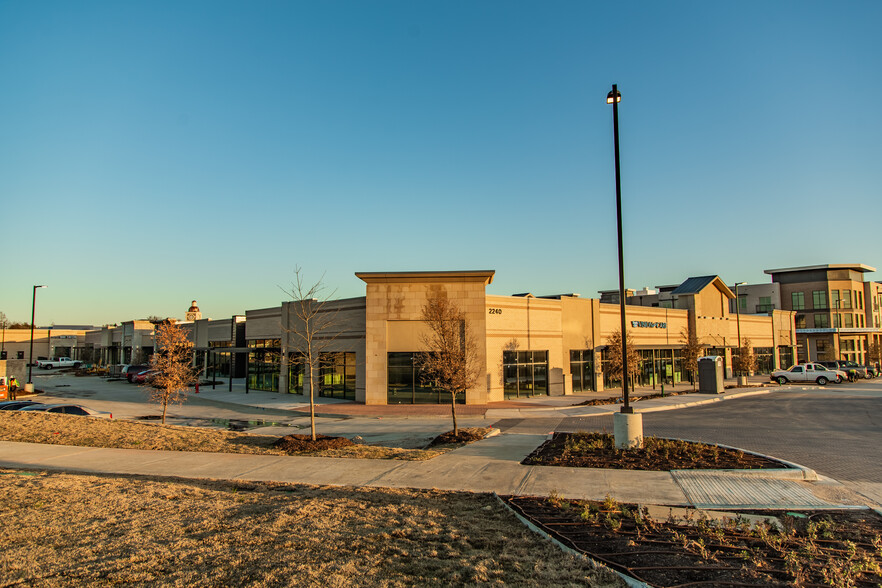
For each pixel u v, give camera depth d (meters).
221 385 43.78
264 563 5.84
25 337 88.06
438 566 5.91
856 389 37.75
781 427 19.45
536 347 32.81
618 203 14.03
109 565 5.80
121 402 32.47
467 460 12.31
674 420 21.86
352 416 25.28
